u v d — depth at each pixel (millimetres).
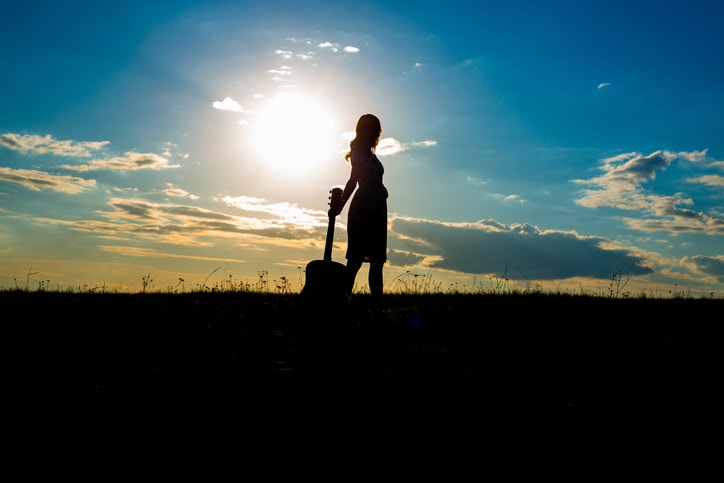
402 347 7082
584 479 3482
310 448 3832
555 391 5133
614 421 4406
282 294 12438
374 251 7879
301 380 5355
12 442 3854
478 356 6602
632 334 8164
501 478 3471
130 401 4723
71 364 5879
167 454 3709
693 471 3607
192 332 7809
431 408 4613
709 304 11438
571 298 12492
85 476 3381
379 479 3430
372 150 7961
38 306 9680
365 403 4727
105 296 11570
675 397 5027
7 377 5355
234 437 3996
